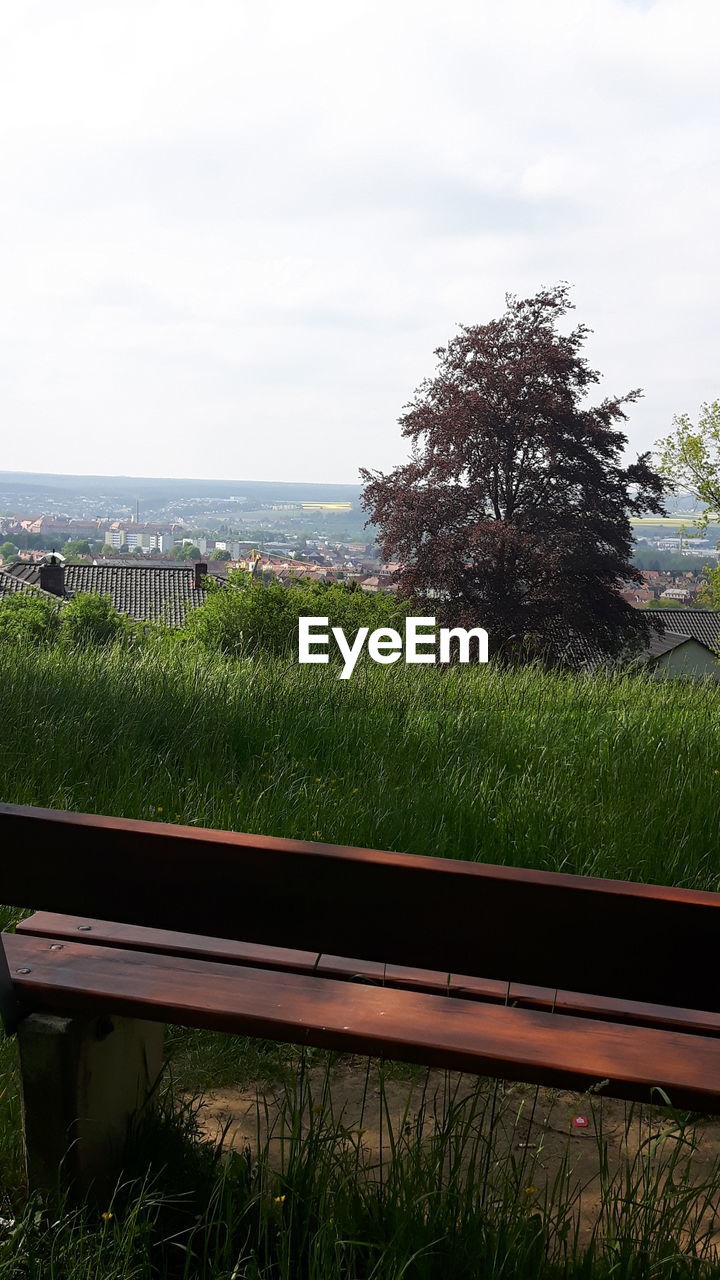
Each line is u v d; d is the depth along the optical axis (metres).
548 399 38.25
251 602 21.03
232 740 6.12
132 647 9.77
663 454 36.16
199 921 2.18
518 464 39.50
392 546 38.88
